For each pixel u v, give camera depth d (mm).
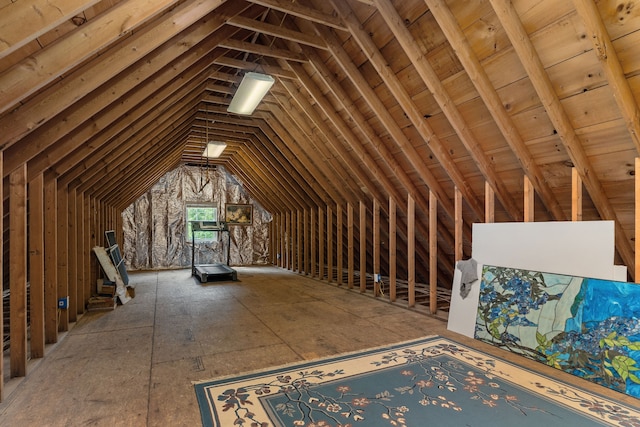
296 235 8383
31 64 1640
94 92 2508
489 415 1979
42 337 2852
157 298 5277
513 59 2480
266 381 2422
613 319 2424
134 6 1805
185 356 2893
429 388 2316
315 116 4594
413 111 3334
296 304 4852
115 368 2648
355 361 2779
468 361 2785
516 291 3145
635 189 2363
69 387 2334
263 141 6496
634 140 2244
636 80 2090
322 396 2209
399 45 2982
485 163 3342
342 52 3346
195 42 2758
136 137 4199
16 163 2352
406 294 5637
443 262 5211
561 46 2225
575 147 2594
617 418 1940
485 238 3529
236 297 5344
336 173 5645
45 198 3217
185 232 9336
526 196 3133
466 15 2434
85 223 4629
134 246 8781
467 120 3125
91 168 4004
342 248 6816
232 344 3189
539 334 2834
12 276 2486
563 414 1987
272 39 3754
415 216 4871
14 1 1328
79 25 1716
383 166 4574
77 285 4238
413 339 3338
